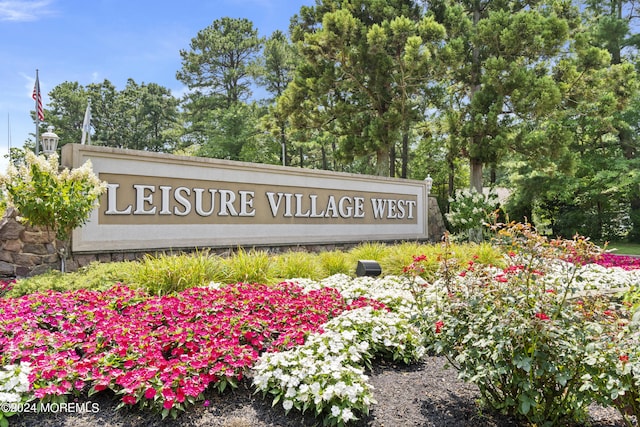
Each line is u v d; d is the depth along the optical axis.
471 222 10.69
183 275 4.61
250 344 3.14
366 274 5.55
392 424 2.26
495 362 2.11
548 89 12.95
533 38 13.18
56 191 4.56
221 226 7.03
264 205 7.70
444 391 2.68
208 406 2.39
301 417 2.29
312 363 2.46
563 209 19.98
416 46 12.29
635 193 17.88
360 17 15.16
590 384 1.97
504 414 2.37
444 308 2.49
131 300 3.76
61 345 2.70
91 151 5.65
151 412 2.28
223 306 3.54
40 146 33.81
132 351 2.62
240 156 25.19
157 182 6.29
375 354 3.29
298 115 15.98
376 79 14.55
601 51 13.73
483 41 14.02
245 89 29.64
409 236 10.65
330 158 28.12
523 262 2.35
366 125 15.24
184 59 29.59
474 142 14.31
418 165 24.42
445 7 15.34
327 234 8.77
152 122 37.03
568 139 13.50
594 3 19.31
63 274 4.76
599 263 7.75
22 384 2.15
